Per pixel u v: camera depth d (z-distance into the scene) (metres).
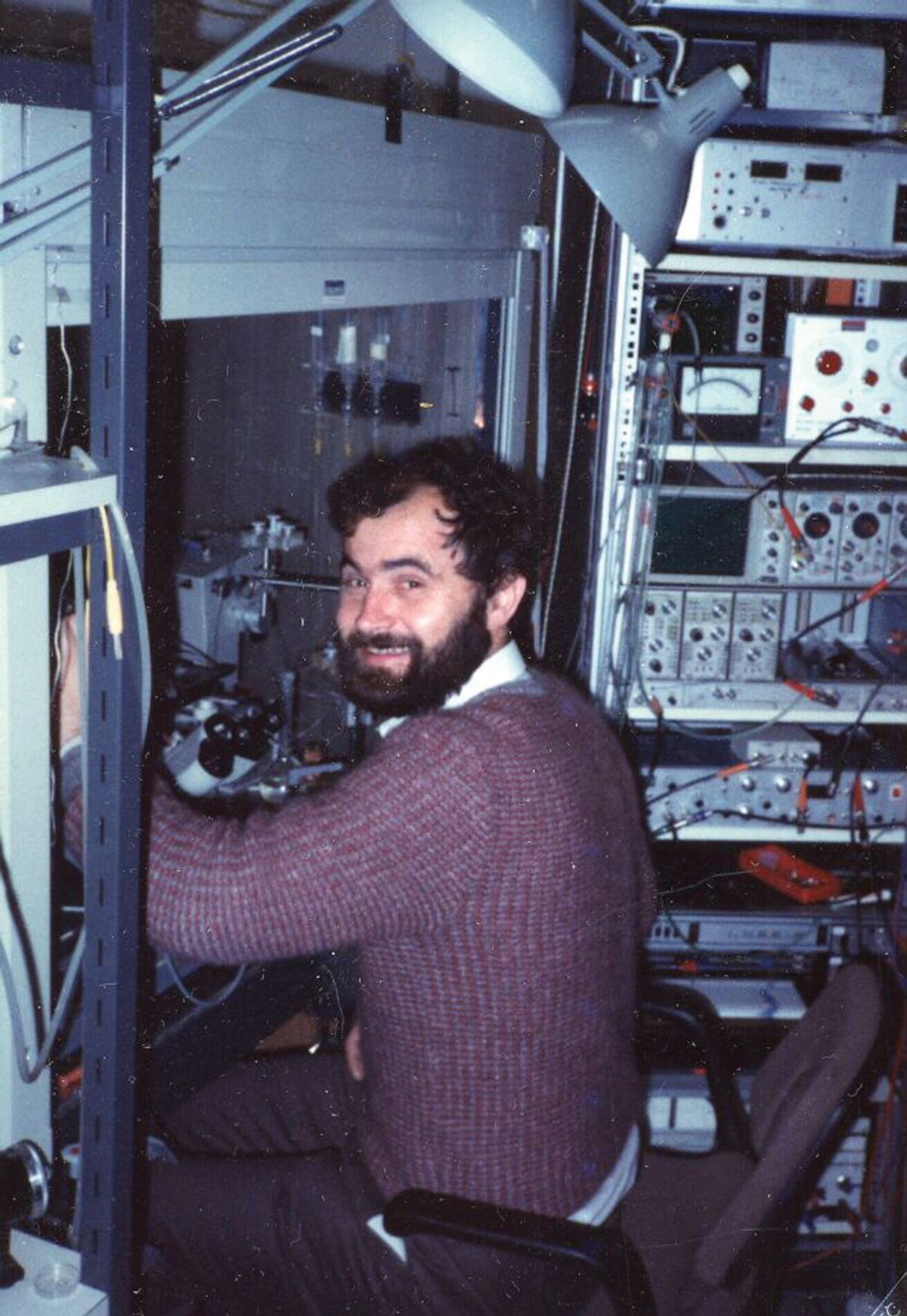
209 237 1.33
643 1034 2.31
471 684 1.47
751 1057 2.36
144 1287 1.34
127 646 0.94
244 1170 1.55
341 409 2.25
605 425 2.14
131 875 0.99
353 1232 1.50
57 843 1.27
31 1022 1.16
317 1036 2.04
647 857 1.67
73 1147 1.24
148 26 0.84
